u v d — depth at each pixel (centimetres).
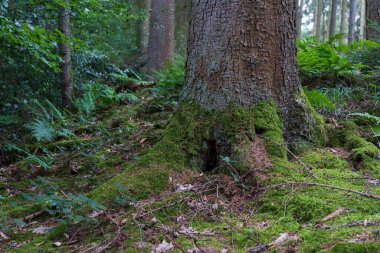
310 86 596
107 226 276
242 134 352
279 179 314
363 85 570
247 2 371
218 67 374
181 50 1728
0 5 578
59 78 815
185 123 375
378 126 452
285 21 384
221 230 261
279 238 235
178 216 286
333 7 1858
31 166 489
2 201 372
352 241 206
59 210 295
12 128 712
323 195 286
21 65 732
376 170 340
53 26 774
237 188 320
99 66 1087
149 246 241
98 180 403
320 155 372
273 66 380
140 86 848
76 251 247
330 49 603
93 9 628
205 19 384
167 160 352
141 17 879
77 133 624
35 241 270
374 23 740
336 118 466
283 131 379
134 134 538
